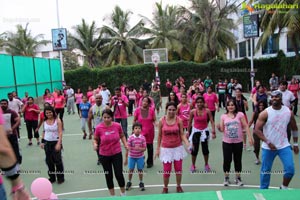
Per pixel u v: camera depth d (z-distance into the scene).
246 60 30.31
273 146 4.97
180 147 5.82
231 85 19.44
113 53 39.19
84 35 40.25
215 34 32.69
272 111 4.95
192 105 9.17
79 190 6.39
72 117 18.36
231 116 6.09
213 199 3.31
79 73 31.09
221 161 8.05
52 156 6.72
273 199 3.28
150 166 7.73
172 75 31.05
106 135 5.43
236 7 32.91
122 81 31.31
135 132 6.24
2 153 1.63
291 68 25.97
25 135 13.27
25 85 22.52
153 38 40.03
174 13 37.72
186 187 6.27
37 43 45.81
